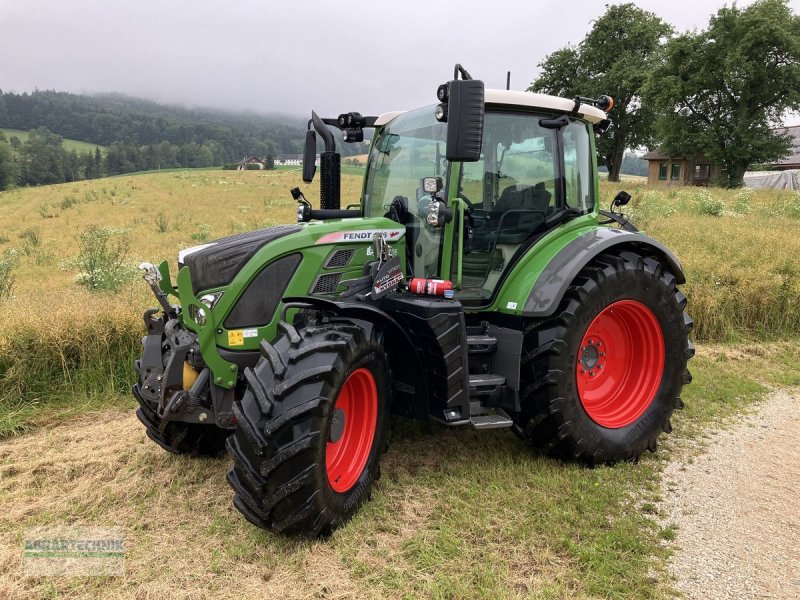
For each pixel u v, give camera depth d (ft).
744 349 21.17
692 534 9.93
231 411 10.36
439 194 11.62
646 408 12.99
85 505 10.72
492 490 11.07
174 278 26.27
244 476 8.93
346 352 9.33
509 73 13.14
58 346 16.02
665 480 11.83
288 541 9.48
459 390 10.72
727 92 117.39
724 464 12.53
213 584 8.52
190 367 10.52
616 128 144.25
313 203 96.84
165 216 78.33
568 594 8.32
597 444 12.03
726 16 113.60
